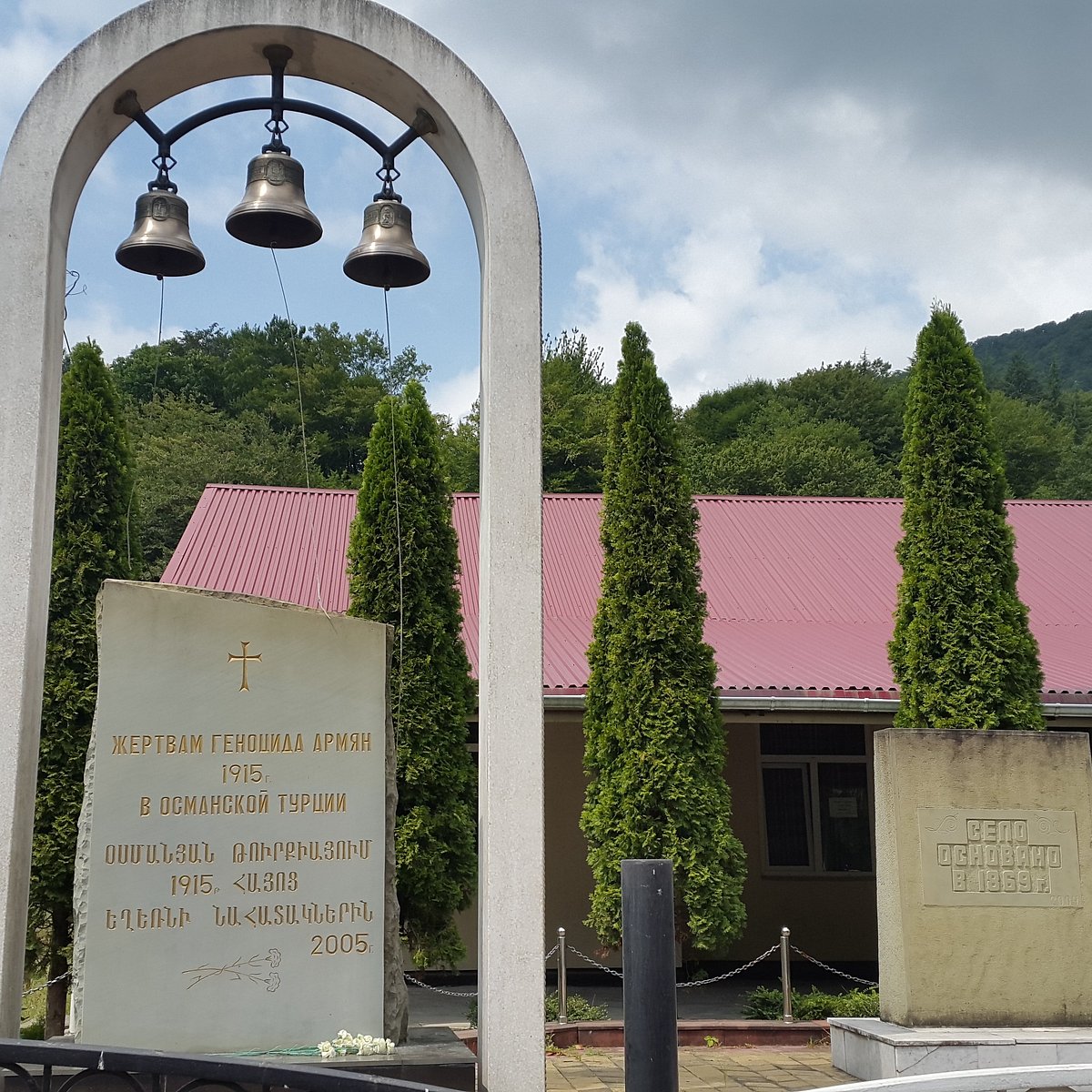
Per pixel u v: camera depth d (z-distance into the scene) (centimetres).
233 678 579
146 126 597
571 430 3422
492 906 541
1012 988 743
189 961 552
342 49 590
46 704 961
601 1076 771
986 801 766
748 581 1534
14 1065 346
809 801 1422
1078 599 1502
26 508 534
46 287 549
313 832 573
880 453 4088
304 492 1662
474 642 1298
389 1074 529
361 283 643
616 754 1019
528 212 596
